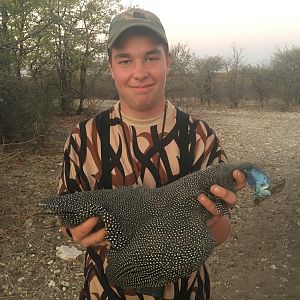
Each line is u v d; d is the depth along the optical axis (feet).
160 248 2.36
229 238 8.27
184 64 32.24
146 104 2.82
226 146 17.44
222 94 38.27
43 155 14.24
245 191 10.67
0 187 10.77
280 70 37.96
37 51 17.72
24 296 6.40
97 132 2.98
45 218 8.75
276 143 18.25
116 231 2.43
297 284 6.74
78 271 7.04
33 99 15.07
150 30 2.70
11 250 7.57
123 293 2.82
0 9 15.64
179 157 2.91
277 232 8.55
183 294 2.86
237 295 6.49
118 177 2.90
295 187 11.36
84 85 26.91
